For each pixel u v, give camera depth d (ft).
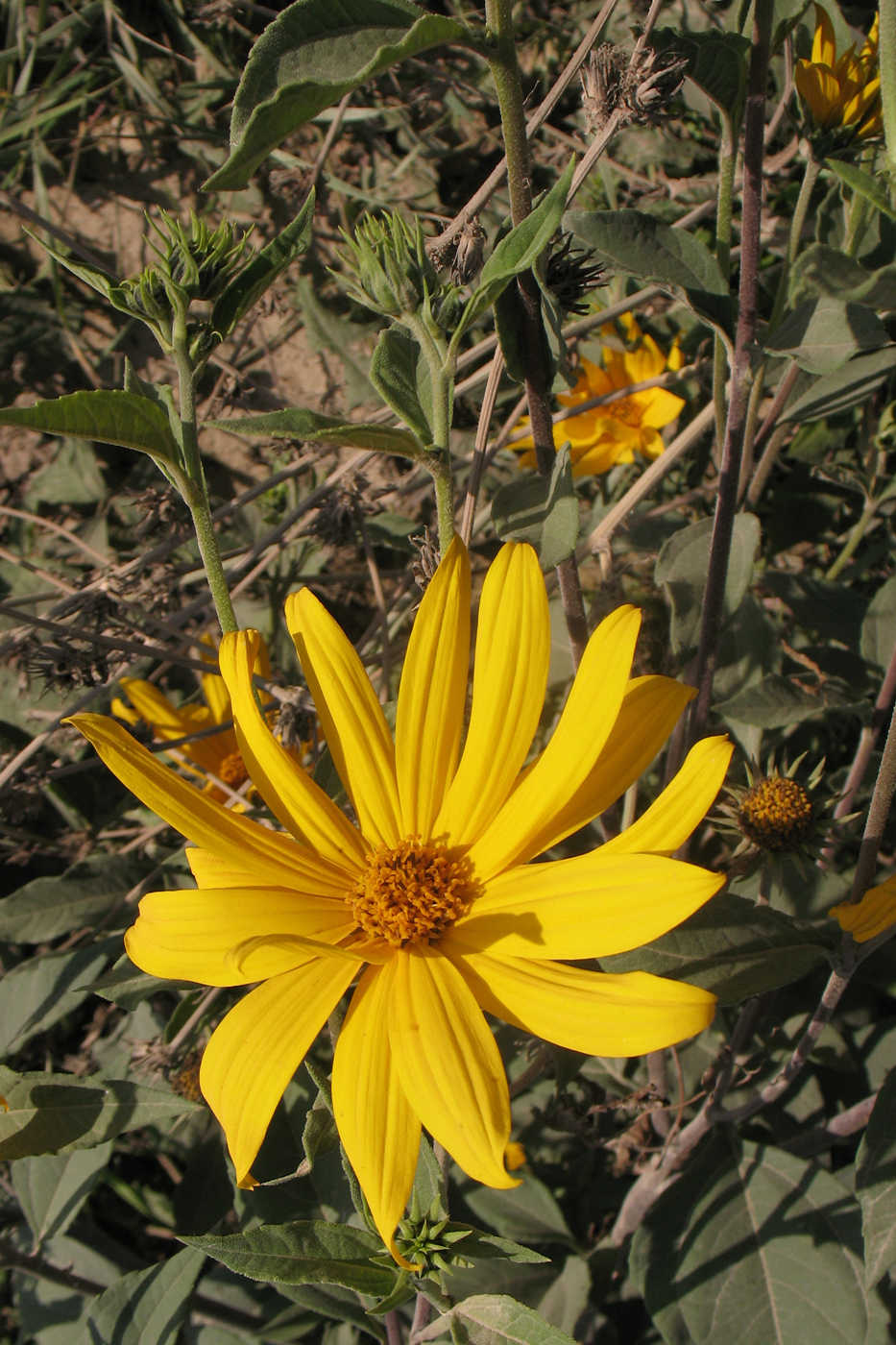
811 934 0.84
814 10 1.05
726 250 0.86
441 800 0.76
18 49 1.57
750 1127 1.09
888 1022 1.09
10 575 1.46
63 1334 1.10
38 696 1.32
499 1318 0.72
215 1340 1.07
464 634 0.74
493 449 1.16
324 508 1.17
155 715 1.22
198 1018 1.08
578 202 1.39
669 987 0.63
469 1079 0.64
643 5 1.22
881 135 0.93
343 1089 0.66
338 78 0.67
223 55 1.57
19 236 1.59
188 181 1.59
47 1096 0.82
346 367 1.42
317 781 0.88
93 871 1.12
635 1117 1.09
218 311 0.75
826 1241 0.97
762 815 0.88
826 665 1.17
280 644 1.40
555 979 0.66
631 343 1.29
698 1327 0.96
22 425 0.69
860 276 0.83
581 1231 1.13
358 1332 1.05
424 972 0.69
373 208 1.52
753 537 0.95
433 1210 0.73
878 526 1.36
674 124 1.33
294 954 0.69
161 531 1.21
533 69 1.49
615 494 1.41
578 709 0.71
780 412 1.10
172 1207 1.17
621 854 0.68
